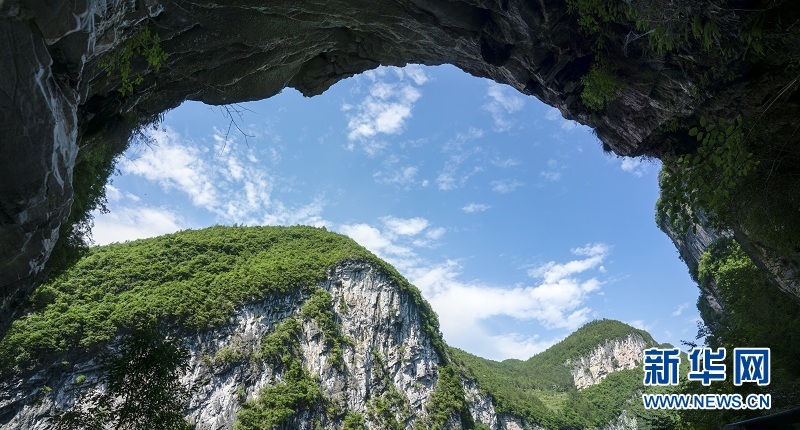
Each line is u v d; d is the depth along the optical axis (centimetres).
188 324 10312
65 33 685
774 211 1013
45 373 7800
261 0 1355
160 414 1136
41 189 793
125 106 1348
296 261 14062
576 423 17400
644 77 1330
